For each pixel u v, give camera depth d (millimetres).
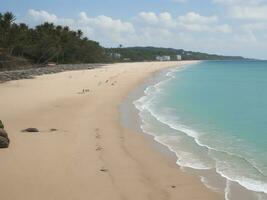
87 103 32656
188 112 29016
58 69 81375
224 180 13953
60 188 12727
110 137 20484
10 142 18297
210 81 62250
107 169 14867
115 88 46125
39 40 100750
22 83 49500
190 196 12453
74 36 125625
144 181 13750
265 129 22688
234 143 19344
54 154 16531
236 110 30031
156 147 18719
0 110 27797
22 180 13359
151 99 36844
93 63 137750
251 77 74438
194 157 16969
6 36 85562
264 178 14094
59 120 24562
